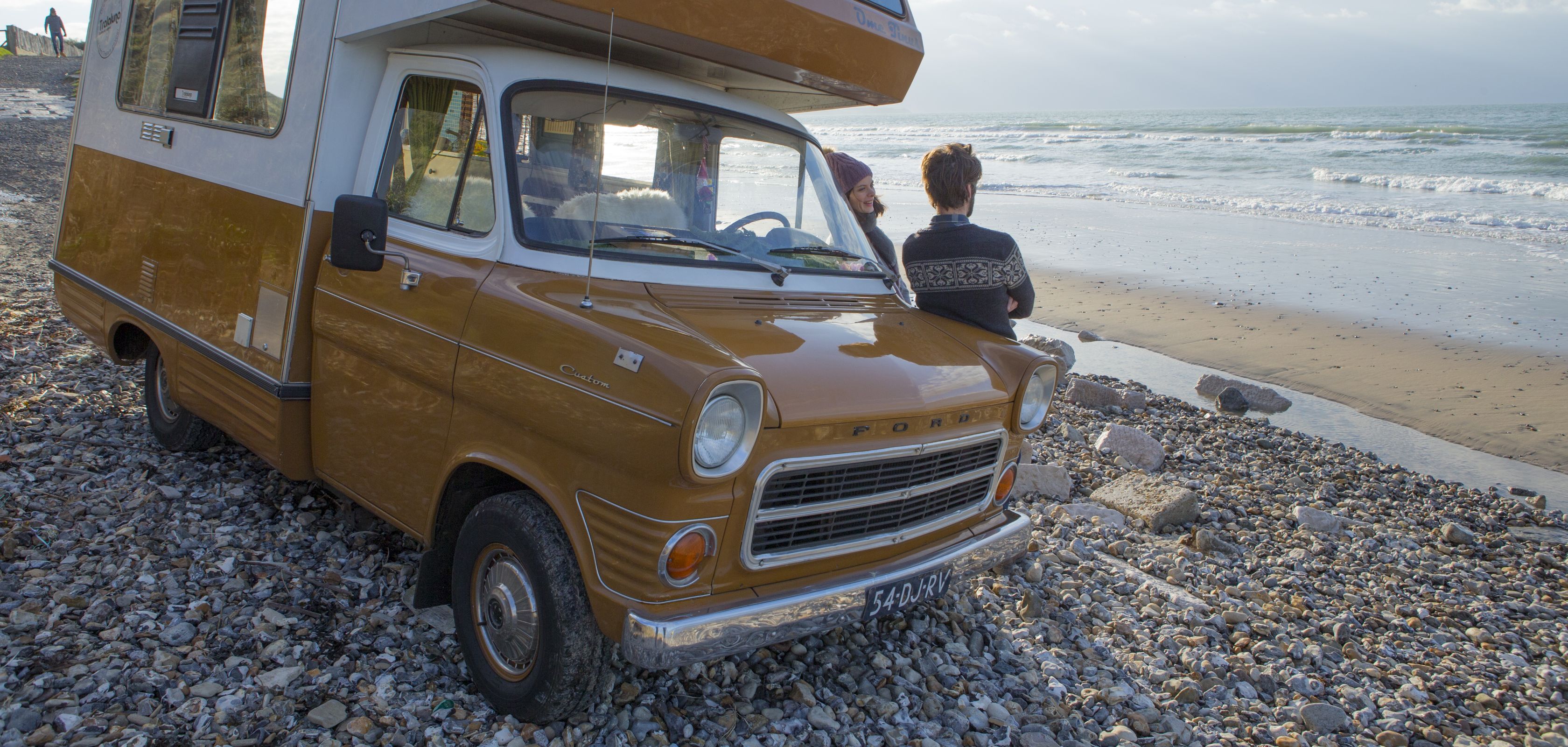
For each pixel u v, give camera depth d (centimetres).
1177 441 804
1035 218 2259
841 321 349
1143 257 1744
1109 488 630
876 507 315
